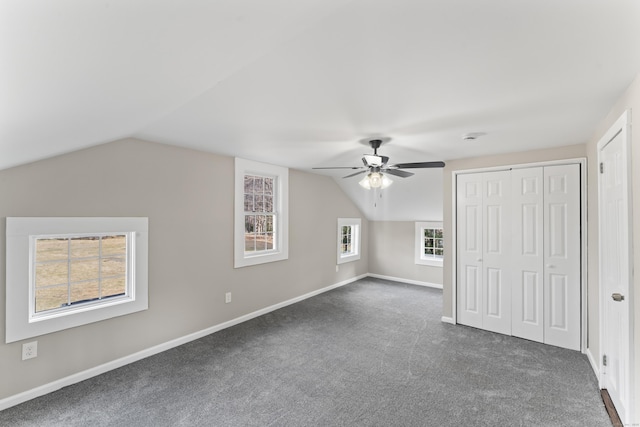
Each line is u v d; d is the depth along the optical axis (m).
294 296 4.78
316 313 4.25
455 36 1.25
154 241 2.99
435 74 1.60
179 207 3.21
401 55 1.40
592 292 2.79
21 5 0.64
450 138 2.87
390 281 6.27
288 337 3.40
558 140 2.94
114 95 1.47
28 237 2.22
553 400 2.25
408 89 1.79
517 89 1.79
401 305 4.63
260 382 2.47
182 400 2.22
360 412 2.10
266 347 3.14
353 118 2.31
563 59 1.45
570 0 1.02
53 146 2.03
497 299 3.56
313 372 2.63
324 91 1.82
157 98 1.72
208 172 3.50
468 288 3.77
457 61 1.46
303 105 2.04
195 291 3.36
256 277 4.13
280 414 2.07
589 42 1.30
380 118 2.31
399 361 2.84
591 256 2.82
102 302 2.65
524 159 3.38
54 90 1.17
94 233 2.56
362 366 2.74
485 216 3.65
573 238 3.11
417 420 2.02
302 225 4.93
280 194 4.48
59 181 2.37
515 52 1.38
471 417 2.05
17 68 0.92
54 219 2.33
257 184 4.27
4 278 2.13
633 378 1.77
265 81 1.67
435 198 5.14
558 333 3.18
